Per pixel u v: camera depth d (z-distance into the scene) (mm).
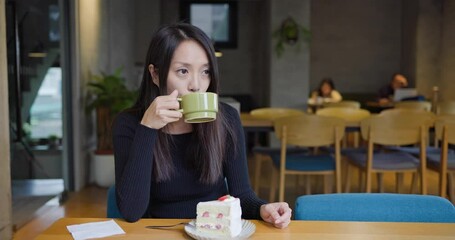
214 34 9188
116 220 1196
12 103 4043
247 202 1341
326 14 9562
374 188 4586
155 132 1188
